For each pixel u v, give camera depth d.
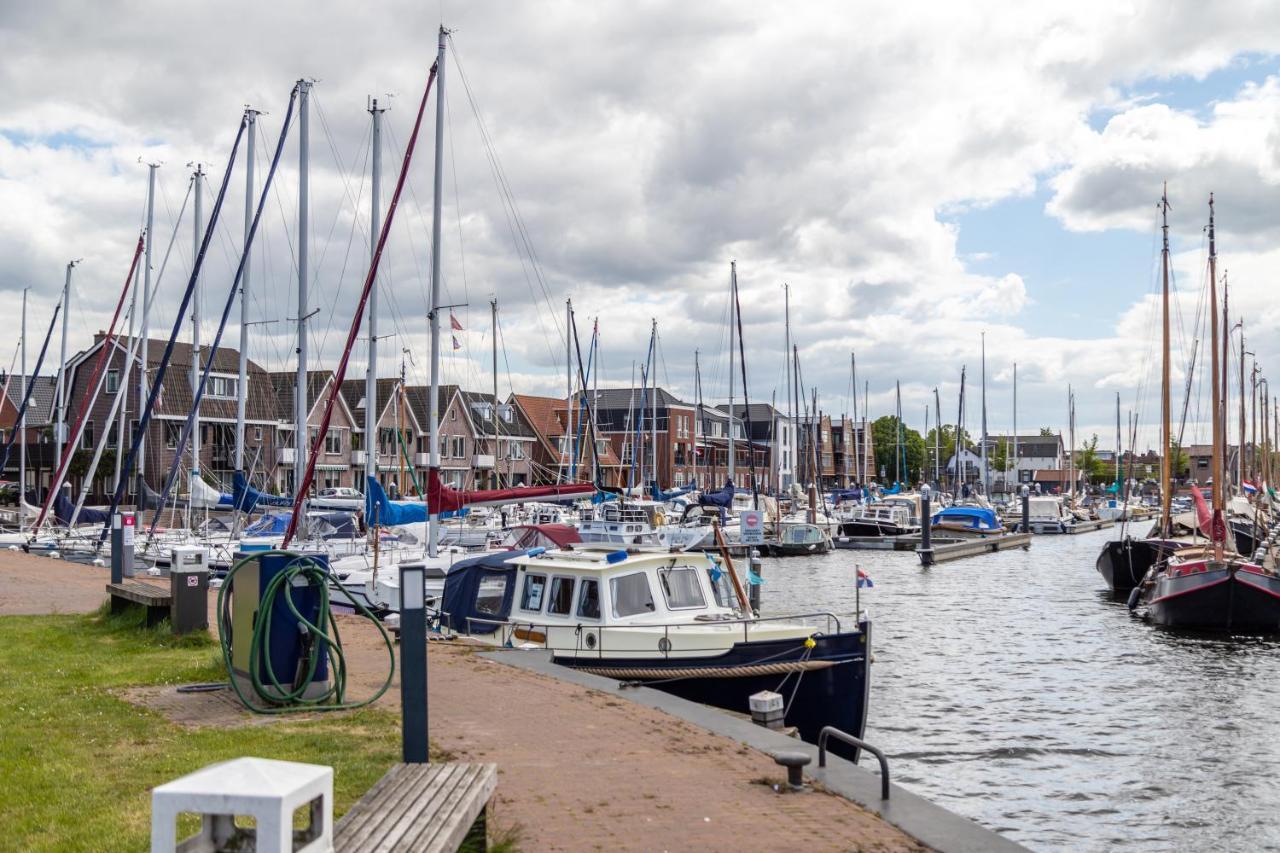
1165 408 41.22
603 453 95.31
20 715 10.94
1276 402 86.88
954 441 160.75
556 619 17.47
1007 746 18.64
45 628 17.52
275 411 70.25
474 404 90.44
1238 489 63.97
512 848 7.23
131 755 9.34
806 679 16.05
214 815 4.41
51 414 69.69
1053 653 28.20
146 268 43.66
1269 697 22.64
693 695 16.11
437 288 28.39
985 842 7.56
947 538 71.88
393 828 5.58
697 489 85.88
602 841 7.49
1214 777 16.81
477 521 52.72
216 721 10.89
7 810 7.76
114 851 6.86
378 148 36.34
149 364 66.06
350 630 18.27
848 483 131.50
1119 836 14.21
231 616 12.51
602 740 10.43
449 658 15.19
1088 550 69.12
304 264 33.09
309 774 4.32
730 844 7.48
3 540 42.12
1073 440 112.69
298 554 11.80
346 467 75.44
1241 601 31.25
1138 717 20.83
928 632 32.03
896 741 18.98
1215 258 36.56
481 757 9.71
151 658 14.55
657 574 17.78
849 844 7.51
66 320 54.47
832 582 46.62
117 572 19.05
